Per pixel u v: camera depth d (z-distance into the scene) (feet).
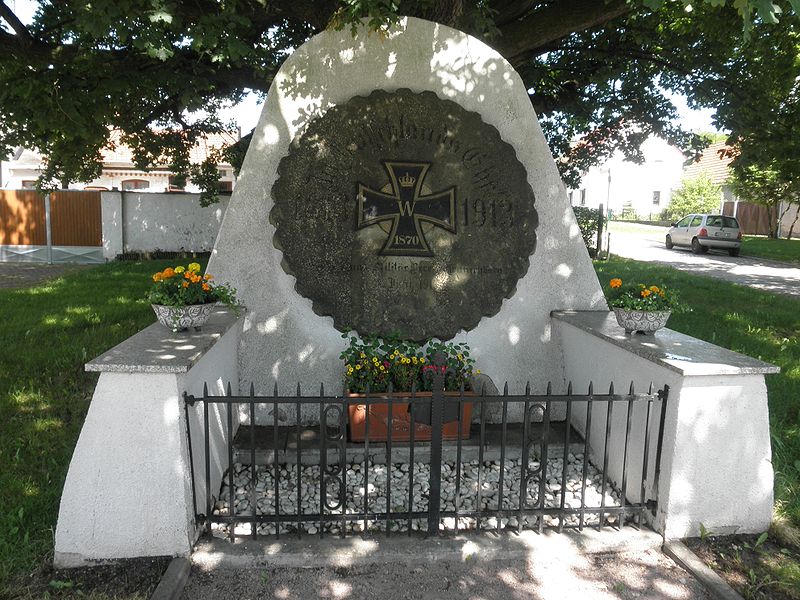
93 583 9.64
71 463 10.01
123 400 9.95
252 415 10.49
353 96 14.92
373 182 15.02
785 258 67.36
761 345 23.61
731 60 31.45
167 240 52.34
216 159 41.60
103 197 50.75
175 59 22.47
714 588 9.73
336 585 9.93
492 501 12.46
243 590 9.77
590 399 10.87
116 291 33.01
